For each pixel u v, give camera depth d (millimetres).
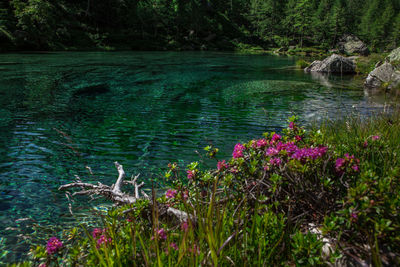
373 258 1675
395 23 105875
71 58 37062
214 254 1670
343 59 28938
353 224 1881
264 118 10727
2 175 5582
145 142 7836
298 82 21609
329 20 102750
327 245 2033
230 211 2586
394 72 18047
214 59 45219
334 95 15859
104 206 4137
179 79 22234
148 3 90875
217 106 13156
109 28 80062
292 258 2027
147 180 5242
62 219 3807
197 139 8117
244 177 2791
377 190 1877
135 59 39281
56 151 7062
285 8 117688
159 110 12180
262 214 2451
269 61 44969
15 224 3736
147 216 2623
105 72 24500
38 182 5270
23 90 15773
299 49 88000
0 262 2857
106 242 2123
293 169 2402
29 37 54219
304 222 2404
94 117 10766
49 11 62094
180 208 2799
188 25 97688
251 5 124625
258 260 1856
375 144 3002
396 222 1831
